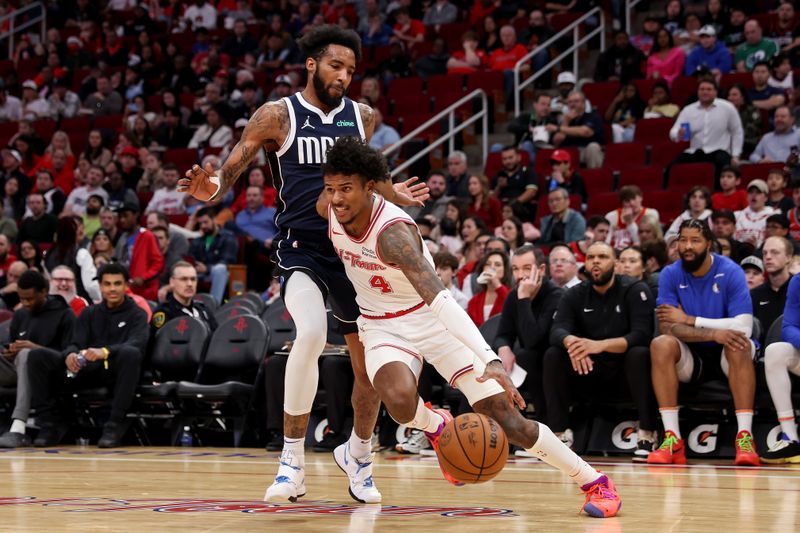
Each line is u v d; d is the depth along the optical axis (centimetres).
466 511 341
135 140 1393
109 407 798
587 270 646
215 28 1716
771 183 888
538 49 1277
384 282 335
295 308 361
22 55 1794
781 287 674
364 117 392
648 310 635
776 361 597
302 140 376
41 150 1440
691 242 616
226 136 1370
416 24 1522
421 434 659
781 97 1077
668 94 1145
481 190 1010
